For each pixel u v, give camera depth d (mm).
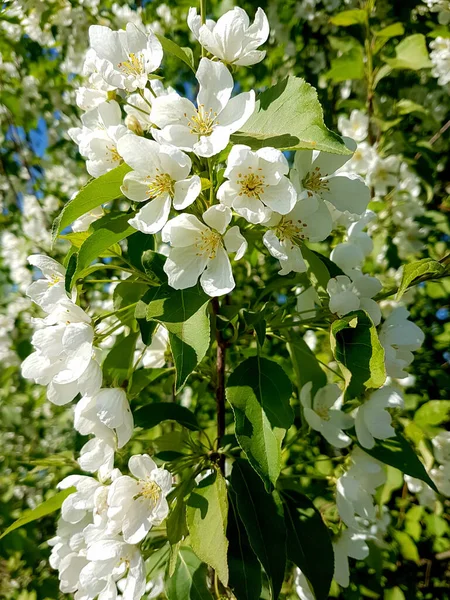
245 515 227
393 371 249
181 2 591
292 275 254
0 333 708
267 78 627
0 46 662
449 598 448
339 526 285
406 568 433
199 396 319
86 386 220
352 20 495
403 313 259
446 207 566
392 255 494
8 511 566
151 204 197
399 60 482
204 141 186
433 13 575
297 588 285
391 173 491
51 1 603
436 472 325
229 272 197
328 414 273
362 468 269
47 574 578
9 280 785
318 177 233
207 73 192
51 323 223
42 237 724
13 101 679
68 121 719
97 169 221
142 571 218
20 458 664
